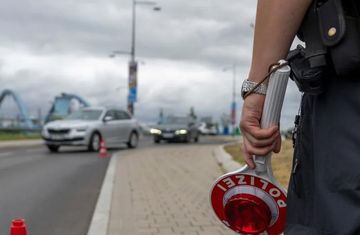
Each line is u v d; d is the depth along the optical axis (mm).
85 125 20844
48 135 20828
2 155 18844
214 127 64062
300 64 1909
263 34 1890
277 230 2119
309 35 1863
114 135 22297
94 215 7246
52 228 6824
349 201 1713
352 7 1771
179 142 30672
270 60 1891
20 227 3656
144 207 7766
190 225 6496
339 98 1796
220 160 14727
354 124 1748
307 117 1956
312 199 1896
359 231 1673
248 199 2088
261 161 2045
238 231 2109
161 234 6062
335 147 1778
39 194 9578
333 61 1769
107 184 10344
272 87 1904
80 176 12297
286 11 1839
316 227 1816
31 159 16953
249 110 1971
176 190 9391
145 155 17562
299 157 1981
